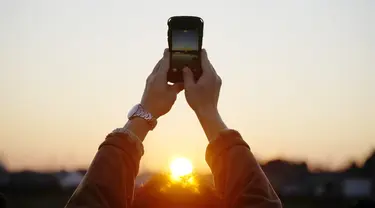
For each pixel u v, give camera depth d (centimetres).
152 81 312
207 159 295
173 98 307
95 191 270
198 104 303
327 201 4172
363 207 747
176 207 267
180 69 314
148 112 304
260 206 267
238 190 275
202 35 322
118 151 285
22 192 4431
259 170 280
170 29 322
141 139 299
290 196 4266
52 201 4231
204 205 268
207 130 298
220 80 314
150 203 269
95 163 280
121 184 276
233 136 291
